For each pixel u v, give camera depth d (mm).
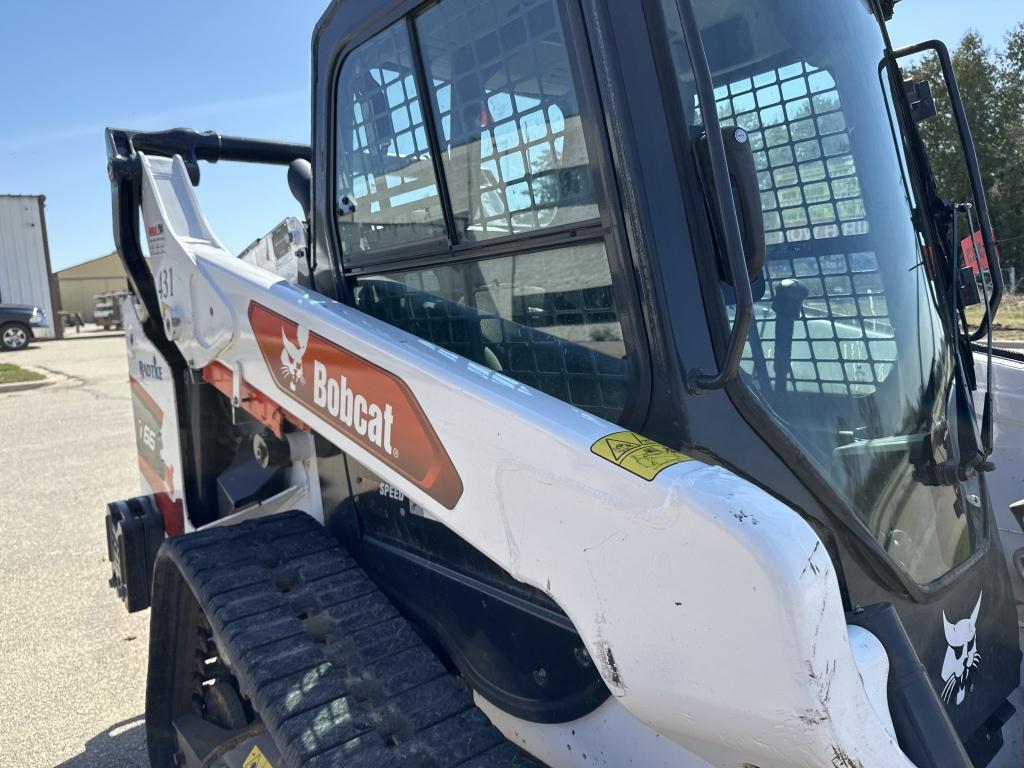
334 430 1862
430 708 1737
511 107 1592
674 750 1563
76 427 10133
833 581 1131
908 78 2049
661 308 1364
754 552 1088
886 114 1921
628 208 1375
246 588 2045
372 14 1879
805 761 1126
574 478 1308
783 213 1606
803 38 1716
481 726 1703
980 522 1937
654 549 1208
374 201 2033
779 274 1562
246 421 2836
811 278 1630
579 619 1337
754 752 1184
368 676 1814
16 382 14156
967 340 2000
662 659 1229
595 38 1385
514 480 1408
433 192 1836
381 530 2199
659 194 1378
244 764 2027
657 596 1217
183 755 2498
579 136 1466
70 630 4266
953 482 1742
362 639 1909
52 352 21703
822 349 1604
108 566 5160
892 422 1698
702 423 1375
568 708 1724
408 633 1942
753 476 1412
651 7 1387
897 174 1911
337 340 1814
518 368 1727
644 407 1410
